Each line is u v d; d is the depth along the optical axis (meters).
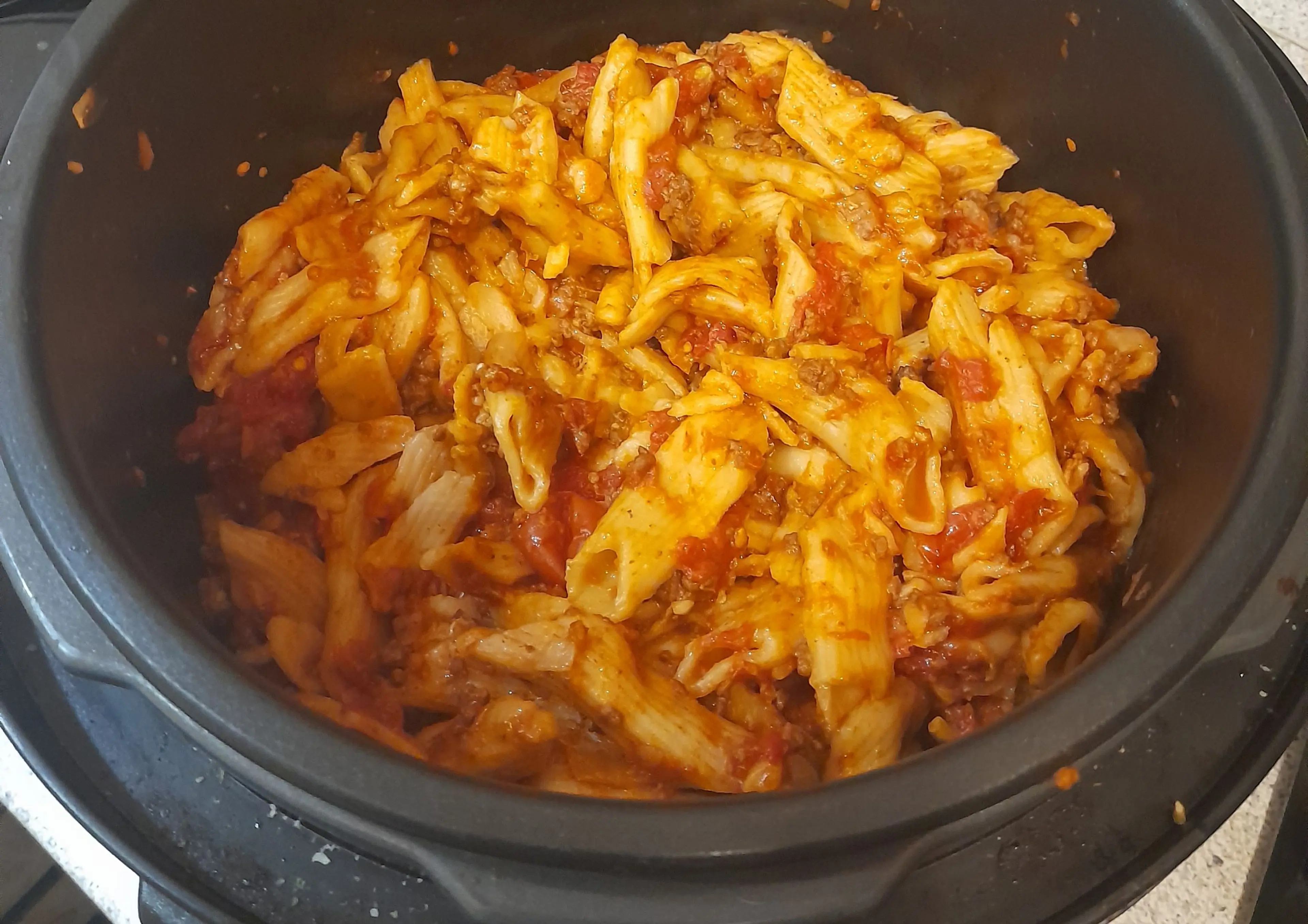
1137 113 0.24
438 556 0.22
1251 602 0.16
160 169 0.22
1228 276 0.20
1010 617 0.21
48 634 0.15
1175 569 0.16
